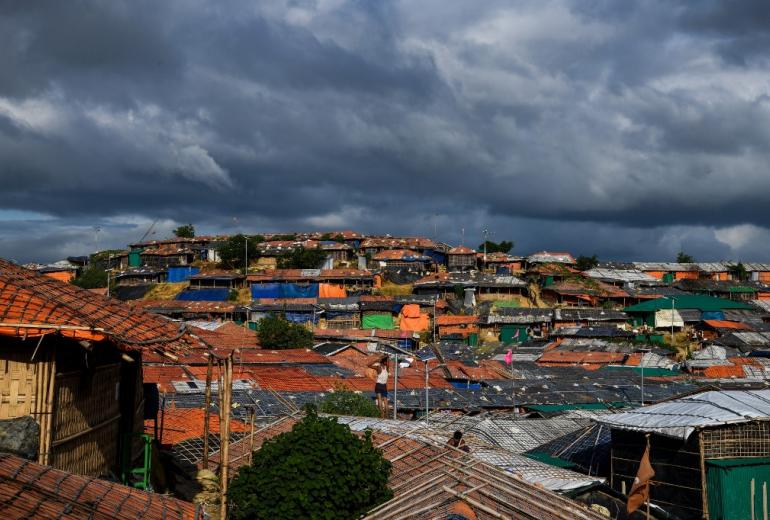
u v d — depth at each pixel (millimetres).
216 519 13734
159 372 36188
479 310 89500
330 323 84562
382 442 20500
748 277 115750
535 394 47938
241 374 39875
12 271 14023
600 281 102500
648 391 49469
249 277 94875
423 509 13852
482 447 26797
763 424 23875
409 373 53156
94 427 14008
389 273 101000
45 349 11961
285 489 13461
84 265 114688
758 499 22812
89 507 8805
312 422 14453
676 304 88250
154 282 100500
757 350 76125
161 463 18359
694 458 23484
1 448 11008
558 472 24203
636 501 18156
